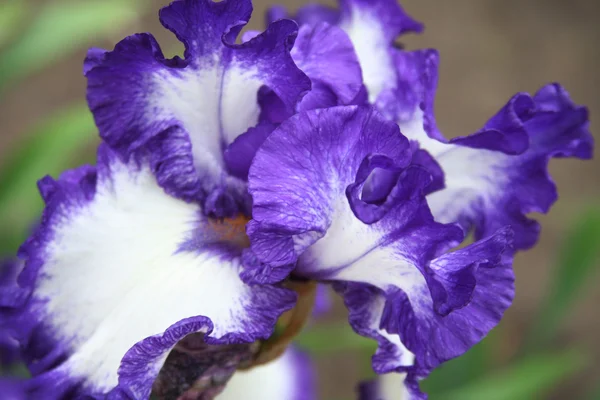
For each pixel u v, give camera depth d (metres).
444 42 1.74
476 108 1.65
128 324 0.53
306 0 1.66
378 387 0.58
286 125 0.52
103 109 0.54
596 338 1.43
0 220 0.86
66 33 0.96
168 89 0.54
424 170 0.52
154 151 0.54
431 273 0.52
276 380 0.63
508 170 0.56
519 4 1.79
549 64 1.71
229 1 0.53
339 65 0.55
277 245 0.53
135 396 0.52
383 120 0.52
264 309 0.54
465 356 0.87
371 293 0.55
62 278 0.54
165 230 0.55
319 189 0.52
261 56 0.54
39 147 0.88
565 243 0.93
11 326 0.54
